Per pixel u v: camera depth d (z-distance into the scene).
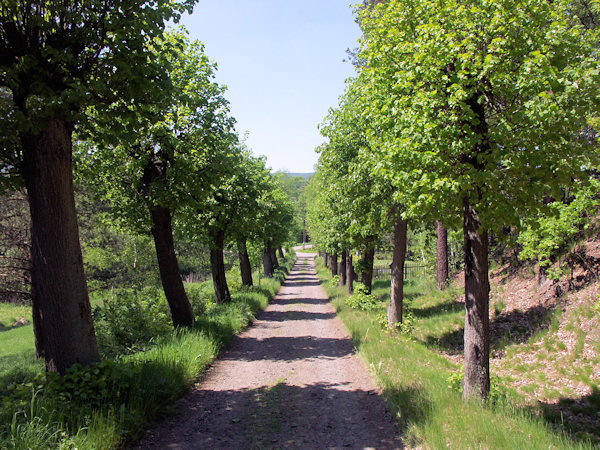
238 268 38.31
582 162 5.60
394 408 5.87
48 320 5.66
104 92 5.84
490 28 5.55
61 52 5.39
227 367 8.77
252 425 5.55
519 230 6.04
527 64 5.05
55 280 5.66
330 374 8.26
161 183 10.30
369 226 12.23
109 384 5.45
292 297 25.70
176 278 11.55
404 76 6.34
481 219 5.57
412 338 12.10
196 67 11.57
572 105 5.24
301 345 11.19
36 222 5.69
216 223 16.52
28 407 4.52
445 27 6.03
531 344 10.82
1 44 5.59
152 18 6.11
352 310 16.77
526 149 5.46
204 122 11.46
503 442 4.36
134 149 10.63
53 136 5.72
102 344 9.10
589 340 9.73
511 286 15.03
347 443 4.95
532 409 7.41
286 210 32.25
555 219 10.47
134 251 25.83
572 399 8.05
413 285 23.61
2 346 16.02
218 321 12.42
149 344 9.38
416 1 6.89
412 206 6.73
